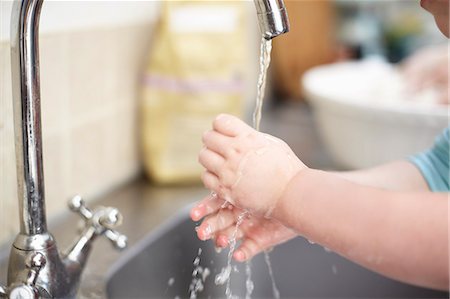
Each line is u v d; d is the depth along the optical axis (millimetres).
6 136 652
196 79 917
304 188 512
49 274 528
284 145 547
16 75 500
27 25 491
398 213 485
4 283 635
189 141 937
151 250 788
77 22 765
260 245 600
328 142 1096
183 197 920
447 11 589
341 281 906
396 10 1854
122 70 905
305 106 1573
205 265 862
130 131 949
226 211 581
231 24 934
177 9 909
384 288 895
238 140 541
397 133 965
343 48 1735
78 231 660
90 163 844
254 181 519
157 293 798
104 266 718
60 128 763
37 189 521
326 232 500
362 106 975
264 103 1499
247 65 1332
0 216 662
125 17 886
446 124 924
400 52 1806
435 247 473
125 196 913
